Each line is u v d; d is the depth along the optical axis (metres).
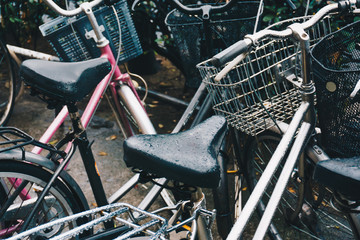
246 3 2.91
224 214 2.58
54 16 4.53
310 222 2.59
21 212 2.29
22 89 4.25
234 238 1.53
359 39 2.14
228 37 2.82
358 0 2.05
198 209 1.76
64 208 2.28
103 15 2.85
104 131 4.03
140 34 4.30
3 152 2.05
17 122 4.20
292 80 2.19
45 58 3.25
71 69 1.94
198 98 2.89
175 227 1.64
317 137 2.27
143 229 1.60
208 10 2.55
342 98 1.83
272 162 1.79
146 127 2.67
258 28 2.70
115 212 1.67
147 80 4.93
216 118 1.79
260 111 2.25
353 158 1.58
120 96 2.80
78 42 2.79
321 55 2.02
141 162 1.57
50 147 2.05
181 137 1.66
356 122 1.86
